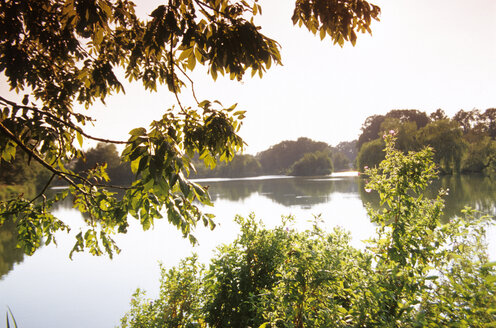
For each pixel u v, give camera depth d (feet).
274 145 468.75
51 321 21.54
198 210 6.51
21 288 28.17
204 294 13.00
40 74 8.82
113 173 166.91
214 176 371.76
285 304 7.03
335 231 9.59
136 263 34.06
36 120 6.56
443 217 31.89
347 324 6.41
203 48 5.98
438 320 5.93
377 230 9.40
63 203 101.96
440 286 6.50
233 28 6.15
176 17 5.89
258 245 13.01
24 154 7.22
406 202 8.84
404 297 6.71
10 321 21.47
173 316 12.60
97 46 9.50
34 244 7.80
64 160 8.59
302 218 50.42
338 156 448.24
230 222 53.06
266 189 143.23
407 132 145.18
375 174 9.80
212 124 6.24
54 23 7.79
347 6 6.84
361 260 7.87
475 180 119.34
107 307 23.44
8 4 6.95
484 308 5.36
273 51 6.40
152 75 9.29
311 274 7.38
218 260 12.76
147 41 5.81
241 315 11.61
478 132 223.30
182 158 5.49
